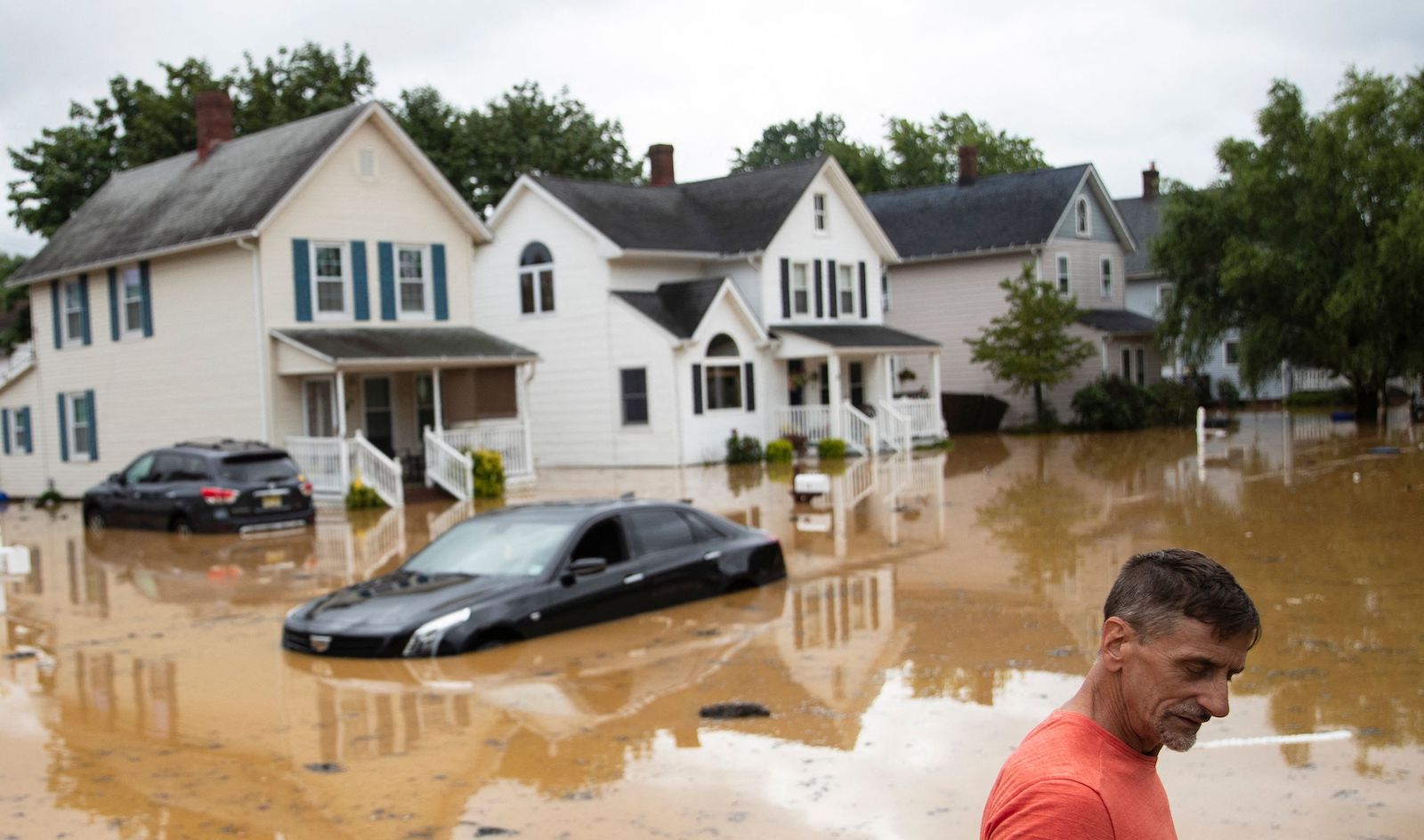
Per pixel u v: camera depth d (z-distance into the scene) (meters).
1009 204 46.72
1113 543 16.72
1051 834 2.63
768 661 10.59
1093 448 33.84
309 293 27.95
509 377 30.03
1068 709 2.88
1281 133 39.12
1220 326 41.00
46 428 33.69
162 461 22.98
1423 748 7.74
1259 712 8.65
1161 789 2.83
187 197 30.41
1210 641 2.66
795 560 16.22
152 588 16.22
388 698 9.73
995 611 12.51
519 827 6.93
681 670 10.34
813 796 7.30
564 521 12.49
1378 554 14.91
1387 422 38.75
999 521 19.45
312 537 21.27
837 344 35.31
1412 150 36.97
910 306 48.09
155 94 41.12
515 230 36.25
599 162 49.97
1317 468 25.34
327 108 43.31
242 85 43.78
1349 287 36.69
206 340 28.41
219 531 21.75
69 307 32.44
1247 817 6.74
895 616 12.40
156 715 9.53
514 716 9.09
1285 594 12.77
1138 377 47.06
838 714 8.96
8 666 11.55
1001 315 45.59
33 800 7.66
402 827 6.99
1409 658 9.97
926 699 9.27
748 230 36.91
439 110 47.75
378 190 29.33
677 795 7.37
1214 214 40.69
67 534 23.44
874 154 72.56
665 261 36.06
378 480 25.66
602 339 34.34
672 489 27.05
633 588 12.49
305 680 10.43
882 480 27.47
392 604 11.46
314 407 28.03
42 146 40.56
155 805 7.49
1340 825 6.58
